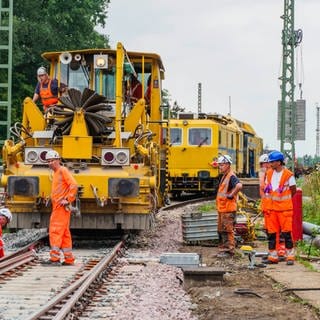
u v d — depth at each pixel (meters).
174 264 17.56
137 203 19.97
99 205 19.48
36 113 21.78
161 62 24.17
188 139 43.03
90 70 22.38
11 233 25.11
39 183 19.75
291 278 14.86
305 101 45.72
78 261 17.81
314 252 19.38
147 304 12.73
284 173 17.28
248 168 57.22
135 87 23.31
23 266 16.81
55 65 22.89
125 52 21.91
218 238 21.61
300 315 11.39
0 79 60.59
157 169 22.42
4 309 12.14
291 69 44.94
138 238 23.39
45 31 61.09
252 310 11.84
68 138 20.47
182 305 12.66
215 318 11.30
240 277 15.42
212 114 45.97
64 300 12.50
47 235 22.17
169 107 24.94
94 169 20.14
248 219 21.97
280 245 18.09
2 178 20.05
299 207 20.77
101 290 14.01
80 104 20.64
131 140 21.25
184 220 21.88
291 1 44.81
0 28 32.75
